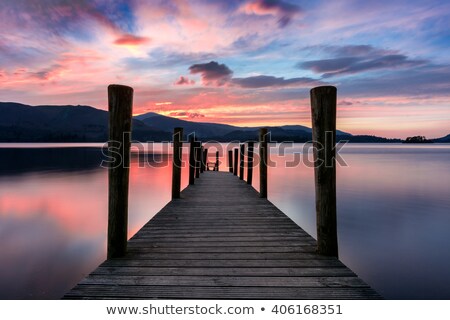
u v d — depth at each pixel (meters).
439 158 39.69
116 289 2.38
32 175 19.45
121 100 2.99
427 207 10.86
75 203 11.36
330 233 3.08
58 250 6.69
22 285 4.89
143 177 19.27
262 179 6.57
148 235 3.81
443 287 4.88
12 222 8.92
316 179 3.13
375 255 6.40
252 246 3.39
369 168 25.69
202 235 3.82
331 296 2.32
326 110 2.99
